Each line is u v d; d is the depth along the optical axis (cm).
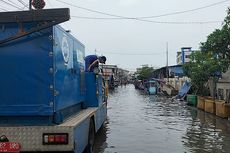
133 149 1203
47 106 756
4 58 757
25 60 756
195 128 1759
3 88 759
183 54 6781
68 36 929
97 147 1230
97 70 1310
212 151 1189
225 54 2211
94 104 1308
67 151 740
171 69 6631
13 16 745
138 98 4800
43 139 735
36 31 741
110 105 3444
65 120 856
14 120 770
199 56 3231
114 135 1504
